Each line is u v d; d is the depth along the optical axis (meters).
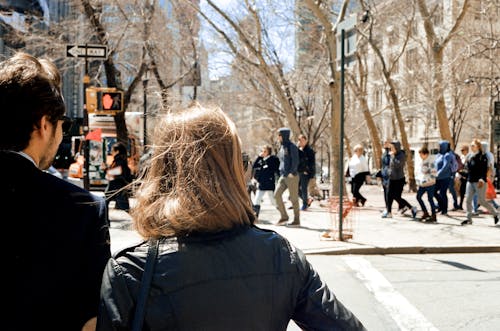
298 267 1.54
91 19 17.58
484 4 22.08
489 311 5.64
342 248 8.88
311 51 29.59
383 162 14.24
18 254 1.57
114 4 18.45
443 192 13.96
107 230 1.75
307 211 15.54
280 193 11.84
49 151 1.84
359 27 26.80
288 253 1.56
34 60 1.82
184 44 23.56
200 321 1.37
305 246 9.08
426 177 12.49
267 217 13.91
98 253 1.69
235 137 1.62
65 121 1.87
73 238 1.64
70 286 1.63
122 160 11.80
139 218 1.51
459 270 7.60
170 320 1.36
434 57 22.28
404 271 7.53
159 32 21.12
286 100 20.08
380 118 51.03
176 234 1.46
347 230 10.27
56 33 20.88
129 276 1.41
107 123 23.84
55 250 1.61
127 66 22.45
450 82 23.28
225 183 1.54
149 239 1.49
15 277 1.55
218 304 1.39
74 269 1.64
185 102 1.90
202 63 24.92
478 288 6.58
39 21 20.72
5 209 1.59
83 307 1.65
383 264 8.04
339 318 1.52
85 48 12.24
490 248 9.10
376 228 11.41
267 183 12.86
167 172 1.58
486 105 40.34
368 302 5.98
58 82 1.91
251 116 40.41
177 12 22.59
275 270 1.49
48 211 1.63
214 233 1.48
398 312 5.61
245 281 1.43
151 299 1.37
